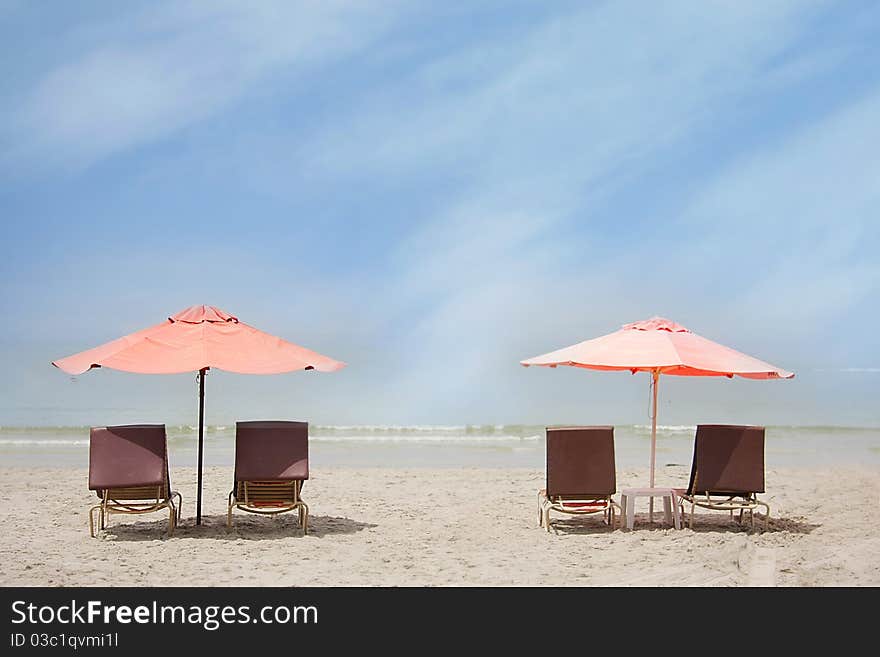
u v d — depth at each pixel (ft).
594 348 31.94
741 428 31.55
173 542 30.27
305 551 29.25
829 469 50.49
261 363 29.81
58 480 44.09
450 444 67.21
